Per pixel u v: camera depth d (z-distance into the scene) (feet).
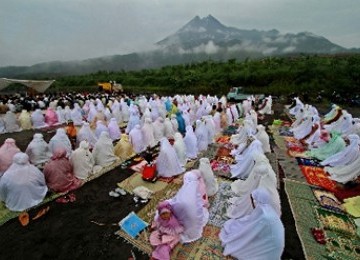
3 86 65.92
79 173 20.38
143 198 17.48
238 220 13.33
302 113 38.50
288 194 18.29
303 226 14.75
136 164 23.41
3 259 12.35
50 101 59.21
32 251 12.85
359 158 19.89
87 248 13.05
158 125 30.48
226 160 24.53
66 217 15.53
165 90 96.37
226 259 12.34
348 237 13.94
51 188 18.28
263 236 11.33
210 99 58.49
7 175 16.07
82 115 45.11
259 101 57.62
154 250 12.60
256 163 17.29
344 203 17.15
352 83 71.26
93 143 28.09
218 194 18.11
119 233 14.08
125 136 25.59
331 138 25.61
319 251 12.87
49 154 23.65
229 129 37.45
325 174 21.67
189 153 25.08
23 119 39.91
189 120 37.63
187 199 13.44
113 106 45.68
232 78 90.48
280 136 33.94
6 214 15.75
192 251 12.85
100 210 16.25
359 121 32.40
